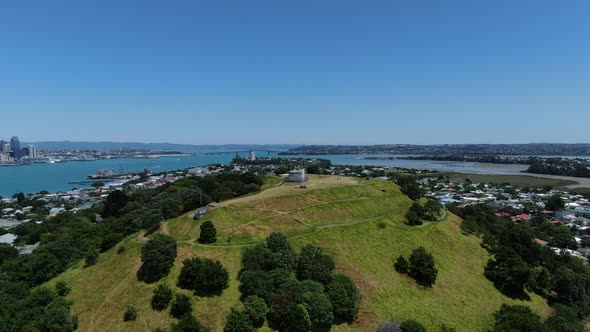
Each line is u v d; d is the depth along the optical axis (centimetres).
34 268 10738
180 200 14575
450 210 17938
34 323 7994
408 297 9612
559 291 11138
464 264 11844
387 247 11481
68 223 17012
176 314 8025
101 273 10156
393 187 17538
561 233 17112
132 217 14662
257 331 7562
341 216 13062
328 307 7919
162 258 9175
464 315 9444
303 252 9606
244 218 12056
